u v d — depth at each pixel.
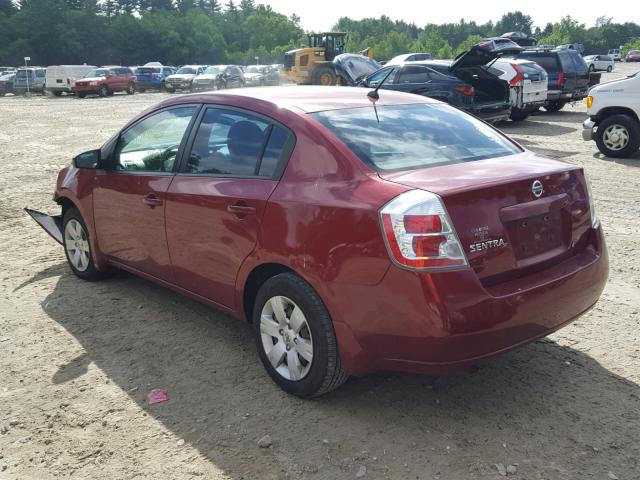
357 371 3.33
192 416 3.53
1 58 102.69
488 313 3.02
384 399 3.65
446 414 3.48
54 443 3.31
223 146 4.09
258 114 3.93
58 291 5.47
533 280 3.27
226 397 3.71
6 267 6.18
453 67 14.09
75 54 108.31
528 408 3.53
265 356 3.80
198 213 4.07
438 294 2.95
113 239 5.08
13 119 22.61
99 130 18.58
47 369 4.10
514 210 3.24
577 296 3.48
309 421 3.45
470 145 3.92
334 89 4.46
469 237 3.05
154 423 3.47
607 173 10.32
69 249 5.79
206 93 4.43
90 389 3.83
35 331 4.67
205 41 121.44
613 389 3.71
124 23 113.44
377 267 3.08
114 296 5.33
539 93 17.83
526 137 14.63
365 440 3.26
